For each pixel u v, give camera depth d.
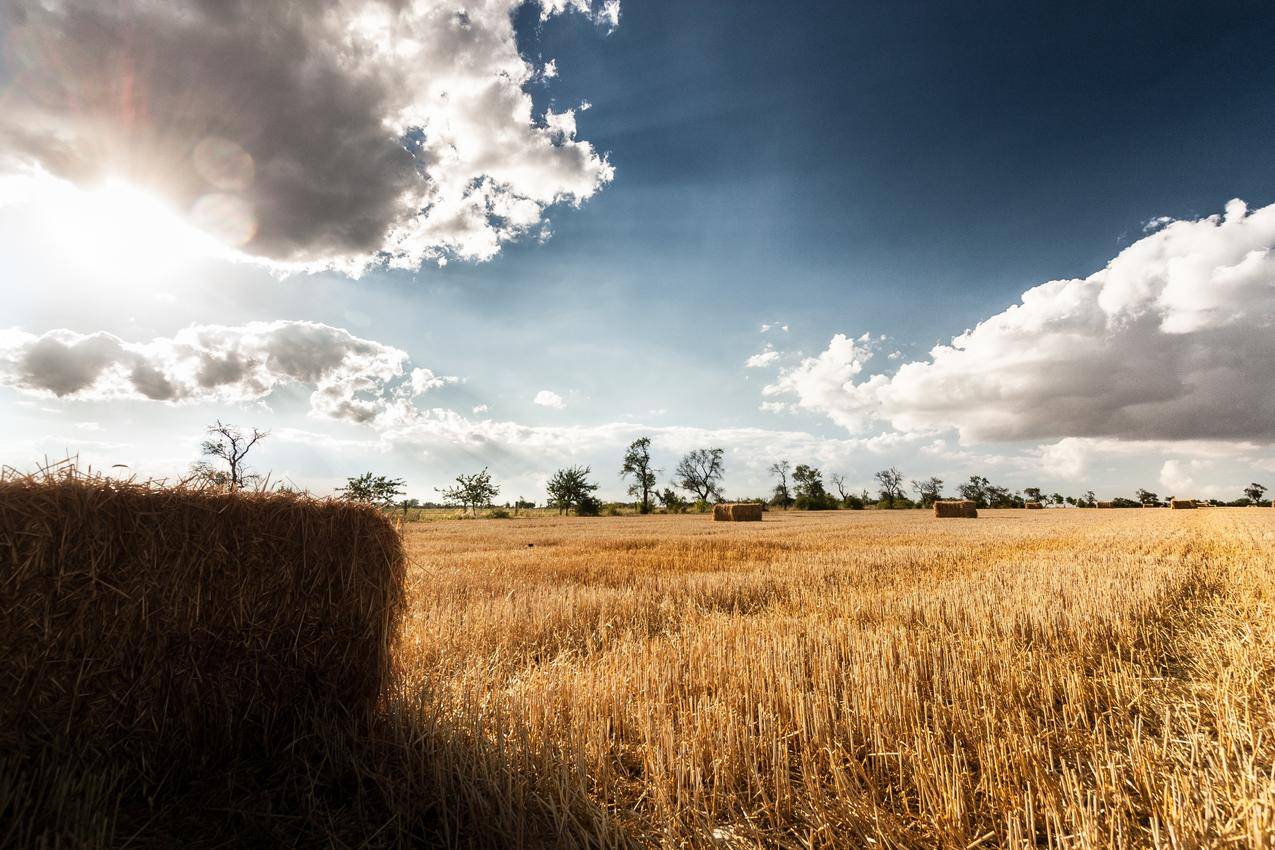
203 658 3.33
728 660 4.78
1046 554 13.91
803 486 83.69
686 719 3.59
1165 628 6.18
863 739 3.46
